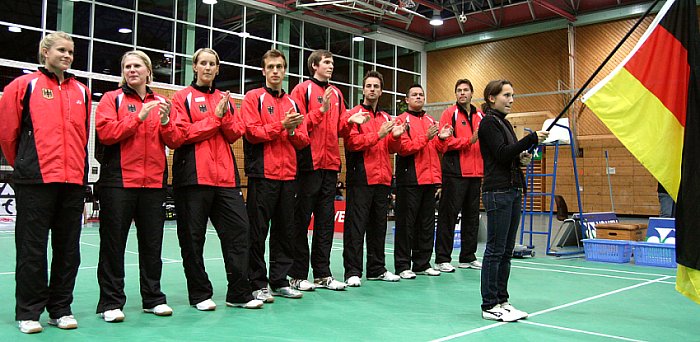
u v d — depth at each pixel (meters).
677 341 3.21
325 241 4.85
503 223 3.61
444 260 5.95
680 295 4.58
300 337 3.18
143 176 3.61
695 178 3.26
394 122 5.29
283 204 4.36
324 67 4.82
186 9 15.48
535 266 6.27
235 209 3.94
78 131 3.39
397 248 5.51
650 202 16.03
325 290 4.73
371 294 4.55
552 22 17.70
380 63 19.81
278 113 4.33
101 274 3.58
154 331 3.28
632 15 16.25
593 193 16.95
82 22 13.81
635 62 3.62
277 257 4.46
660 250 6.27
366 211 5.13
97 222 12.30
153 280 3.77
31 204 3.25
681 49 3.53
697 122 3.29
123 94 3.65
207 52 3.97
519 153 3.46
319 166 4.71
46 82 3.31
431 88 20.81
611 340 3.20
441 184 5.93
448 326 3.48
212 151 3.88
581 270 5.96
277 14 17.12
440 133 5.44
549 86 18.08
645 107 3.58
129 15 14.52
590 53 17.27
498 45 19.19
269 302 4.17
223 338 3.13
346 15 18.16
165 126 3.57
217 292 4.58
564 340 3.18
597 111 3.66
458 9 19.09
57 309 3.38
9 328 3.33
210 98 4.02
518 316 3.64
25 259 3.25
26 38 13.22
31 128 3.26
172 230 10.58
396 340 3.14
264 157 4.21
